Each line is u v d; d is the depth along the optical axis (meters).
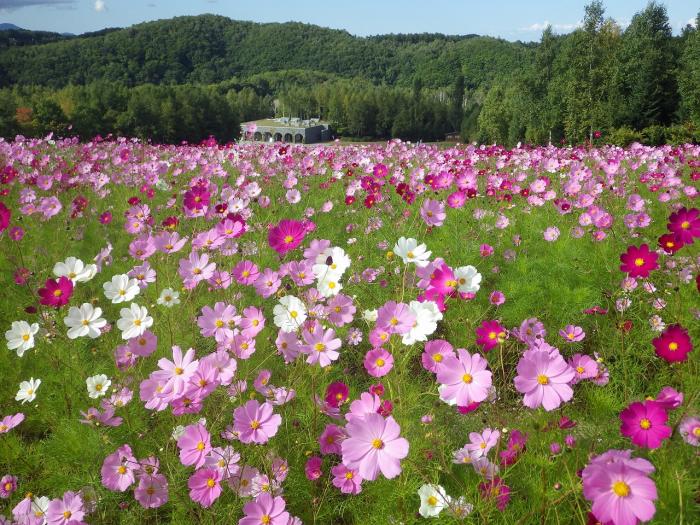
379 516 1.73
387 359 1.88
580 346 2.79
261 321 2.14
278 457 1.82
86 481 1.89
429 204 3.19
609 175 6.61
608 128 31.36
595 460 1.11
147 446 2.08
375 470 1.33
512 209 5.29
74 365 2.56
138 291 2.30
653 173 6.50
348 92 101.44
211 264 2.60
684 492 1.54
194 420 2.10
